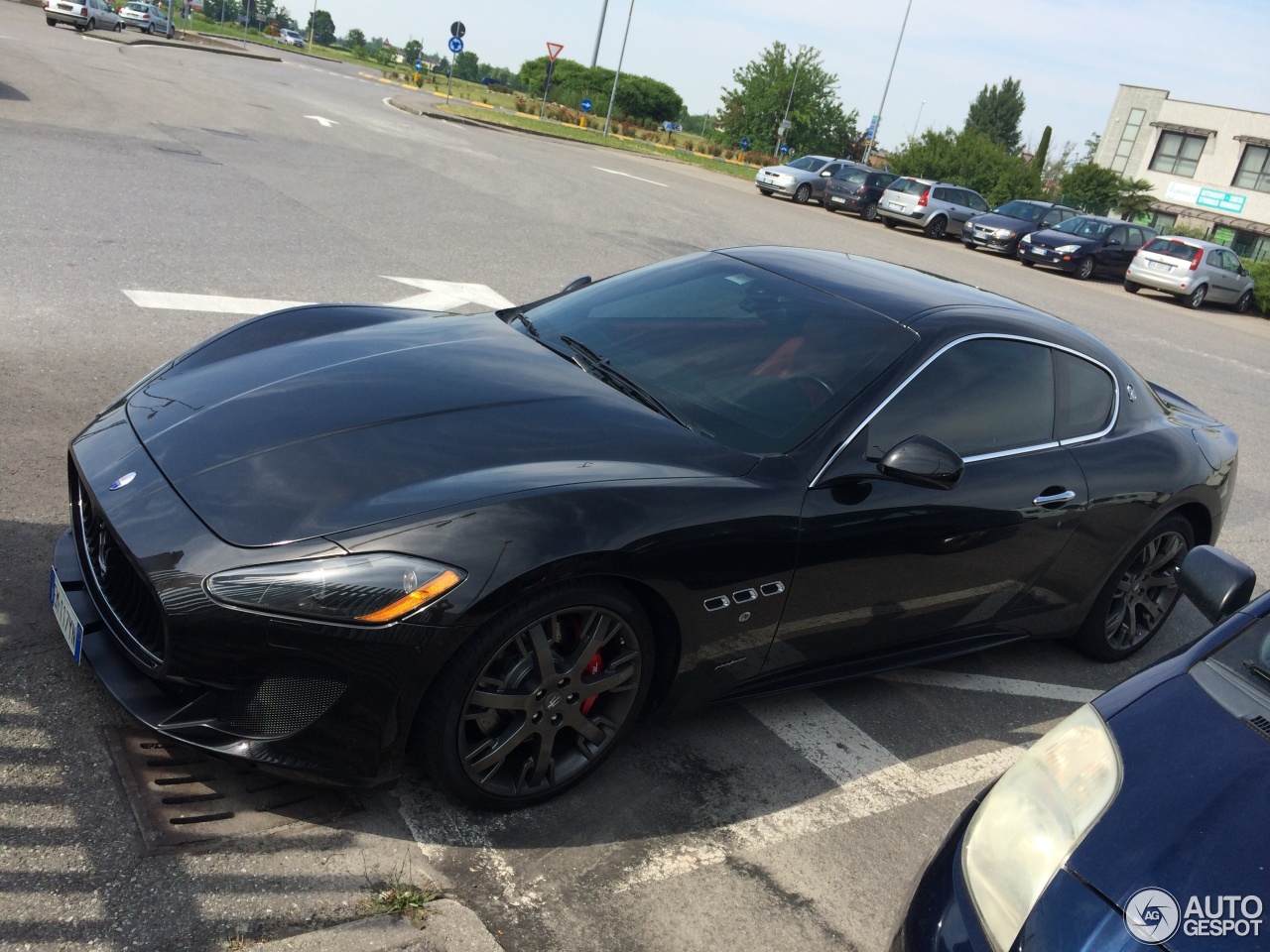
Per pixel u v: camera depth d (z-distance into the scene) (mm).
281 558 2338
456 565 2377
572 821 2766
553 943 2326
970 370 3566
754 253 4195
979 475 3477
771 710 3572
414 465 2645
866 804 3146
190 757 2668
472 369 3273
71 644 2686
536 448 2814
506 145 23547
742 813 2959
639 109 67438
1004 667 4316
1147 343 13883
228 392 3035
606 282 4230
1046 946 1600
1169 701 2037
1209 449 4477
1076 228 24250
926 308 3676
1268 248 42969
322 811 2574
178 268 7488
